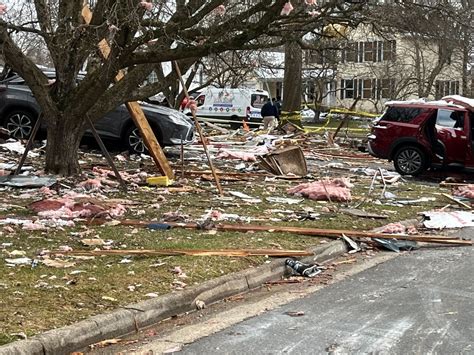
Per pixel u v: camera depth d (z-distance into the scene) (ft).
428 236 32.81
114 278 22.34
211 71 87.66
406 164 58.49
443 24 53.06
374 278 25.71
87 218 31.99
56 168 42.88
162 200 38.29
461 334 18.80
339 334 18.80
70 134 42.70
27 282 21.22
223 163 58.70
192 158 60.54
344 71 163.02
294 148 54.80
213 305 22.21
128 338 18.60
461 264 27.96
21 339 16.55
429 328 19.33
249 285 24.16
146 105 59.11
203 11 37.60
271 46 38.58
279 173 52.85
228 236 29.96
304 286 24.66
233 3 50.06
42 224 29.63
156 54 38.14
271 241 29.45
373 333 18.88
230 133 93.56
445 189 50.88
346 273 26.66
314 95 165.17
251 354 17.19
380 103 168.76
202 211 35.76
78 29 38.60
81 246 26.50
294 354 17.20
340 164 65.46
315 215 36.35
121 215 33.14
